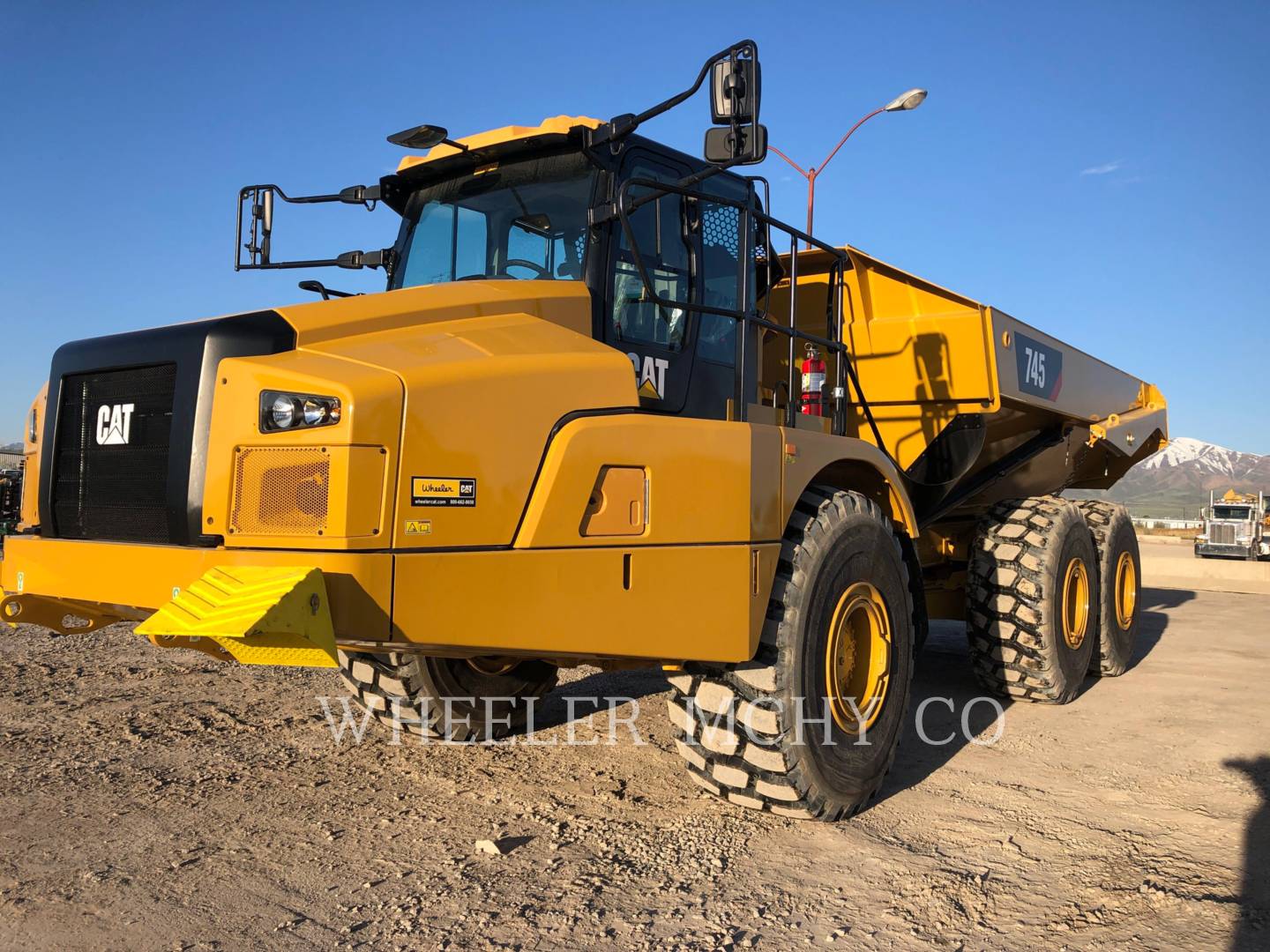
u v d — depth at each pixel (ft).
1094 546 21.93
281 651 8.96
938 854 11.51
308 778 14.35
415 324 11.35
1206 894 10.23
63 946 8.92
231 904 9.93
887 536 14.61
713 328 14.39
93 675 21.57
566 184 13.34
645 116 12.00
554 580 10.75
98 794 13.43
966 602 22.04
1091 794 13.84
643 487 11.57
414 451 9.86
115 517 11.42
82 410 11.94
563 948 9.03
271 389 9.93
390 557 9.62
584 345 11.78
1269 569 61.41
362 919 9.62
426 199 15.02
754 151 11.06
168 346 10.91
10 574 12.32
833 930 9.45
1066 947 9.08
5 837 11.74
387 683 15.97
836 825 12.64
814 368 16.06
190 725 17.35
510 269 13.79
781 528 13.09
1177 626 33.40
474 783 14.26
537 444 10.79
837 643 13.32
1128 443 27.84
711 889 10.42
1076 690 20.42
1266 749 16.29
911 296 19.49
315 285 15.53
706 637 11.96
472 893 10.28
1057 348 22.38
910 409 19.84
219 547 10.17
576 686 21.72
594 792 13.84
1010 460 22.62
